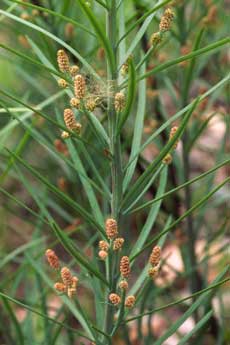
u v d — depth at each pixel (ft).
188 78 2.09
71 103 1.44
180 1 2.17
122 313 1.52
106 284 1.54
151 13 1.46
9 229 3.54
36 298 2.26
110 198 1.56
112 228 1.47
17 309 3.22
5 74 3.35
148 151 3.41
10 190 3.76
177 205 2.51
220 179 3.58
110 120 1.49
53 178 2.68
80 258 1.48
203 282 2.42
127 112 1.42
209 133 4.00
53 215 3.55
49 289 2.27
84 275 1.85
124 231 2.13
